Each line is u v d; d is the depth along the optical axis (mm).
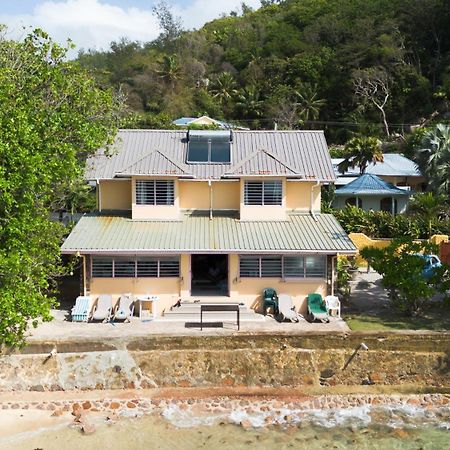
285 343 22156
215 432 19219
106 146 28109
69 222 32188
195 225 27812
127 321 24688
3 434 18766
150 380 21859
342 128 90375
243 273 26266
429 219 40031
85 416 19953
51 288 28672
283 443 18641
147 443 18500
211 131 31688
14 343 19500
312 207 29266
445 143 45469
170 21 147750
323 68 98562
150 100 105750
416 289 24453
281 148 30703
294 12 126250
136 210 28234
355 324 24141
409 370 22266
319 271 26266
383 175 58781
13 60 26594
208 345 22047
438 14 96812
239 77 108062
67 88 26688
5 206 19016
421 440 18969
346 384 22188
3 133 19391
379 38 97750
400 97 90312
